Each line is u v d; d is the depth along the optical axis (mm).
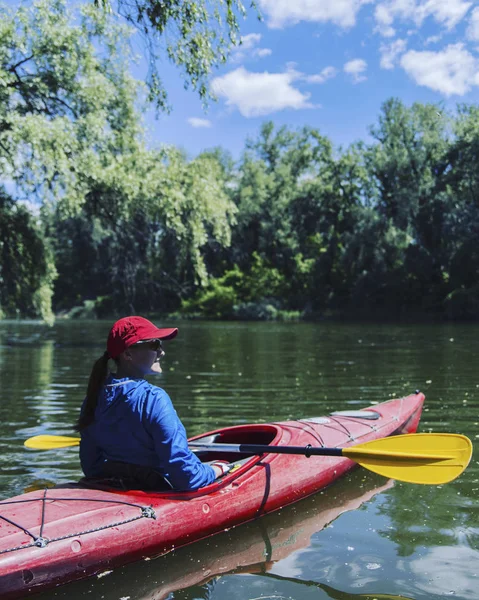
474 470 4379
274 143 56875
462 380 8930
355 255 40594
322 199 49031
